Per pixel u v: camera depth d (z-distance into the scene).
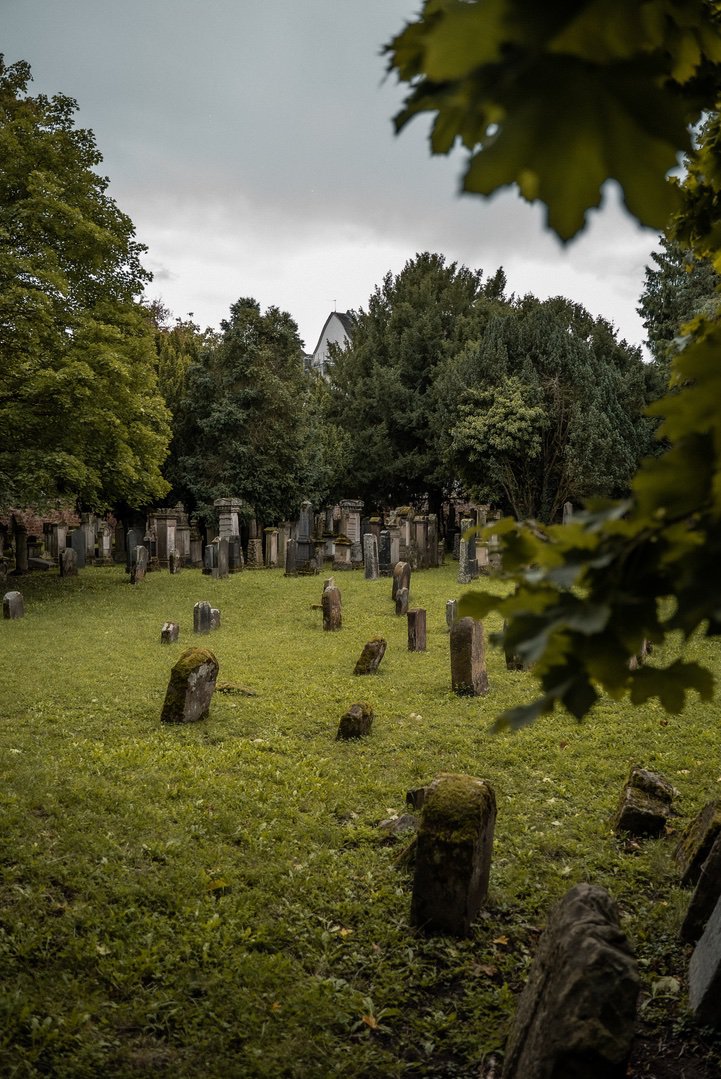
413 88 1.64
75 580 27.94
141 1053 4.79
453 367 38.56
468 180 0.99
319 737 11.31
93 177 24.59
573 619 1.67
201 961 5.69
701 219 4.34
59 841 7.36
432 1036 5.04
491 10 0.95
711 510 1.63
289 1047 4.88
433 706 12.84
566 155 0.97
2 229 21.72
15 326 21.78
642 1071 4.68
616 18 0.97
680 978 5.59
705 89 2.17
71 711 12.22
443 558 34.72
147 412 25.69
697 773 9.77
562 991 4.00
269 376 37.16
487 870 6.66
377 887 6.94
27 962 5.52
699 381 1.50
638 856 7.57
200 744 10.70
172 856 7.25
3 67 24.09
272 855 7.43
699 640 16.56
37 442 24.27
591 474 31.98
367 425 44.56
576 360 33.78
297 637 18.81
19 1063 4.54
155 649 17.14
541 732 11.41
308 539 32.88
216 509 36.97
